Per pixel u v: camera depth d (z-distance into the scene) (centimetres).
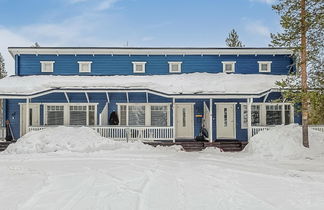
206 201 633
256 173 973
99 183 807
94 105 2206
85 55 2375
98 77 2277
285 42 1573
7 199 642
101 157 1402
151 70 2378
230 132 2222
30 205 600
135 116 2212
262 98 2208
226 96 1897
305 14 1523
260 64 2392
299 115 2192
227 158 1391
